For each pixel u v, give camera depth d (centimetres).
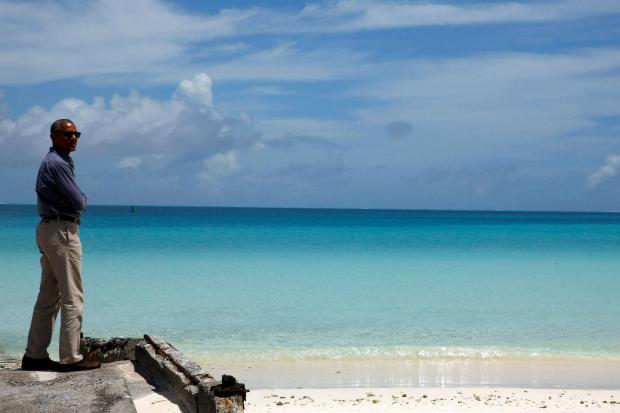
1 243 3366
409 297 1908
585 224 9150
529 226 7969
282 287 2059
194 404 542
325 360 1222
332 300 1838
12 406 528
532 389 1043
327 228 6544
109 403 539
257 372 1137
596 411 916
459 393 1012
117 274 2288
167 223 7412
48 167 635
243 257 2991
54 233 639
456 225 8075
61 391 573
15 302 1675
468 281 2273
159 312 1623
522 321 1587
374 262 2862
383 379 1100
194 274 2327
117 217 10000
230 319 1556
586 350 1318
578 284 2236
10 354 1155
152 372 684
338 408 915
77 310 659
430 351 1293
